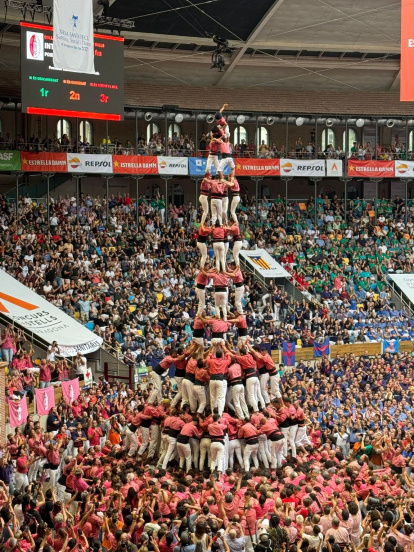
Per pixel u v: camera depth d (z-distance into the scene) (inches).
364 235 2385.6
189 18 2130.9
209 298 1907.0
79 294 1761.8
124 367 1605.6
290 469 903.1
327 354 1876.2
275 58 2394.2
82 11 1382.9
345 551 720.3
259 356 1023.0
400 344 1978.3
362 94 2581.2
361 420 1298.0
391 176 2437.3
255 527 768.3
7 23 1969.7
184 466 969.5
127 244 2074.3
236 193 1045.2
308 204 2522.1
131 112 2308.1
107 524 745.6
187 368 1006.4
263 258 2182.6
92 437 1126.4
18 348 1478.8
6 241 1905.8
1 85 2065.7
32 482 885.2
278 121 2463.1
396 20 2255.2
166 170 2239.2
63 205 2114.9
